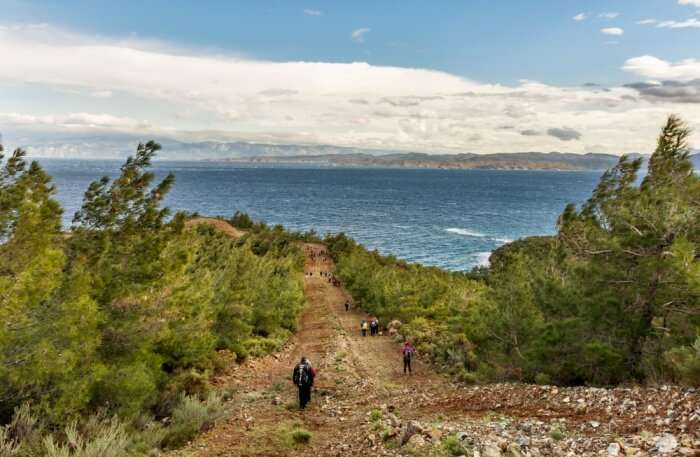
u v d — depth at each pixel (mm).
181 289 14961
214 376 19438
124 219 13812
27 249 9836
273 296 34062
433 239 125312
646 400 9617
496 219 166875
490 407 12141
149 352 14023
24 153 11688
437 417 11562
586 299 14336
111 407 11328
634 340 13586
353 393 16969
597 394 10867
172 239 14539
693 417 8047
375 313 44406
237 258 31125
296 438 10781
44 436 8992
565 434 8688
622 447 7484
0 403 9547
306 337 35844
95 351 11805
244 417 12984
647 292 13336
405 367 22359
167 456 9570
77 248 12852
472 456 7562
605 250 14320
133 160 14336
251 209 192750
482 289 37438
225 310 23734
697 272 11453
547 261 18812
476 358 21438
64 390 9836
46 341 9633
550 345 14688
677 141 15977
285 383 19344
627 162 15836
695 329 12523
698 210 13203
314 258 98500
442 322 34500
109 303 13117
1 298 8859
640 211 14094
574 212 16062
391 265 74875
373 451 8992
